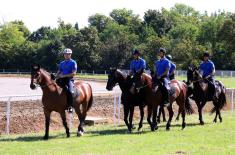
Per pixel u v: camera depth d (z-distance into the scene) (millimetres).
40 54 85312
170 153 11875
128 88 16078
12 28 118750
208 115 23219
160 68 16828
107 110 21953
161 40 75000
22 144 13039
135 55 16484
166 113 23516
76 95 15258
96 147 12562
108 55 79500
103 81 49281
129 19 122812
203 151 12219
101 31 127312
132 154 11531
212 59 80250
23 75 70500
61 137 14758
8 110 15523
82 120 15570
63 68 14961
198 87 18891
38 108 20484
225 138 14602
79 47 81375
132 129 17172
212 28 97500
